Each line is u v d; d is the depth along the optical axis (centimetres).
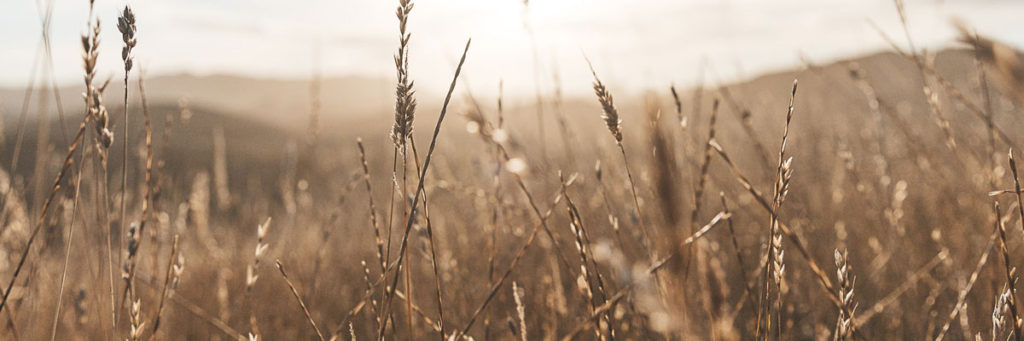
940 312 198
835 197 255
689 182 134
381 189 307
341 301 253
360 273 272
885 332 199
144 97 137
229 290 250
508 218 189
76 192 139
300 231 337
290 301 244
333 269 281
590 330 167
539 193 169
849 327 106
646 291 58
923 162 223
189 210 291
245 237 326
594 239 182
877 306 182
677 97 129
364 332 228
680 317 57
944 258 179
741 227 252
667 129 52
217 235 319
